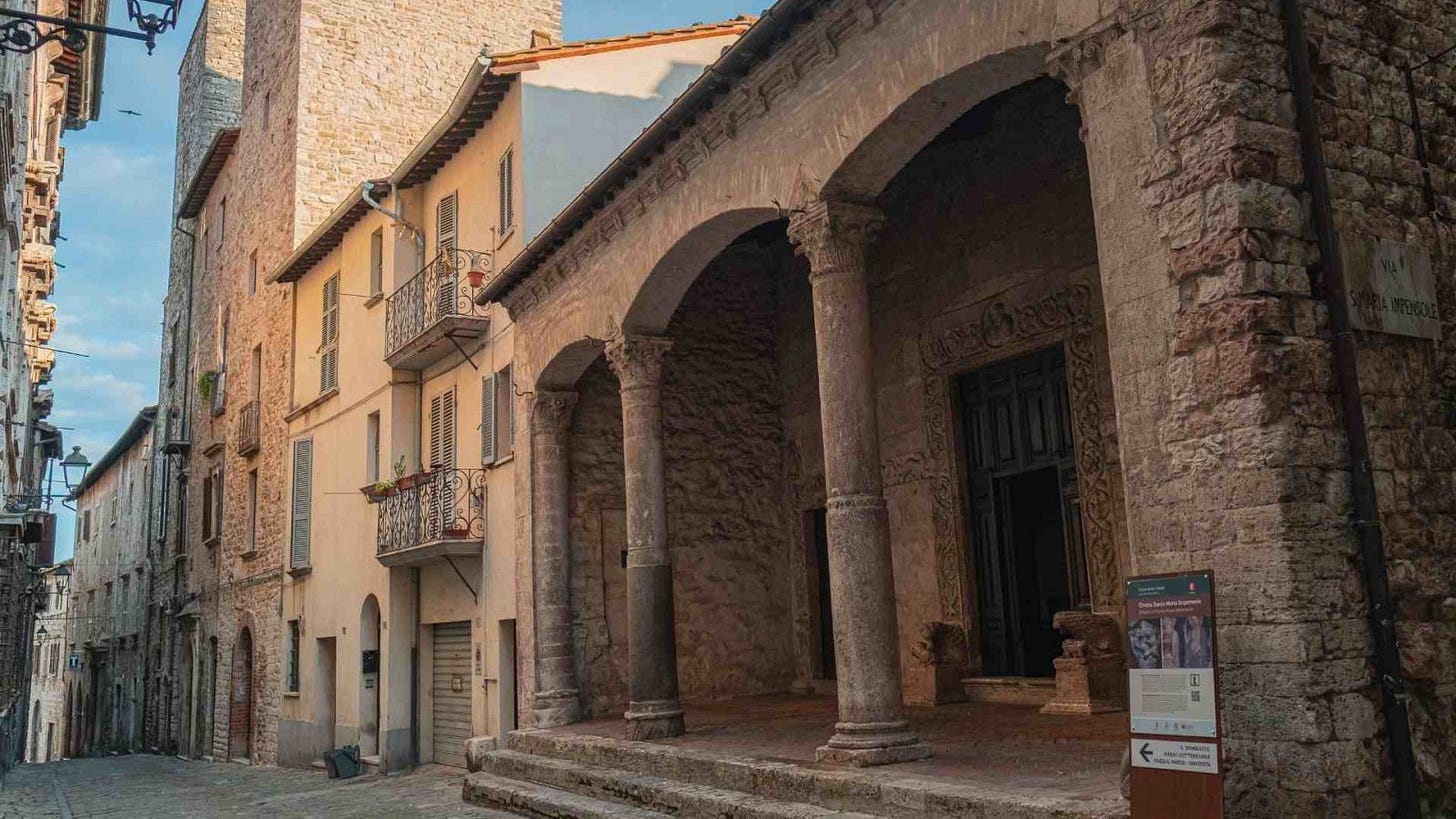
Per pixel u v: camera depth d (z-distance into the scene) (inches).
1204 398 229.1
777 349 651.5
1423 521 235.1
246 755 1029.2
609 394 601.9
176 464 1362.0
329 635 837.2
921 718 431.8
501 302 603.2
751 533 624.4
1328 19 252.7
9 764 1093.1
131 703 1545.3
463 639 682.2
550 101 628.4
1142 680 218.8
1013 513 498.3
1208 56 233.1
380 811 506.0
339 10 1008.9
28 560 1149.7
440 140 700.7
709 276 640.4
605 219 487.5
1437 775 218.5
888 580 331.9
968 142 511.5
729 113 394.9
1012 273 483.2
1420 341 247.6
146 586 1497.3
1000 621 493.0
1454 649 230.8
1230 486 222.5
